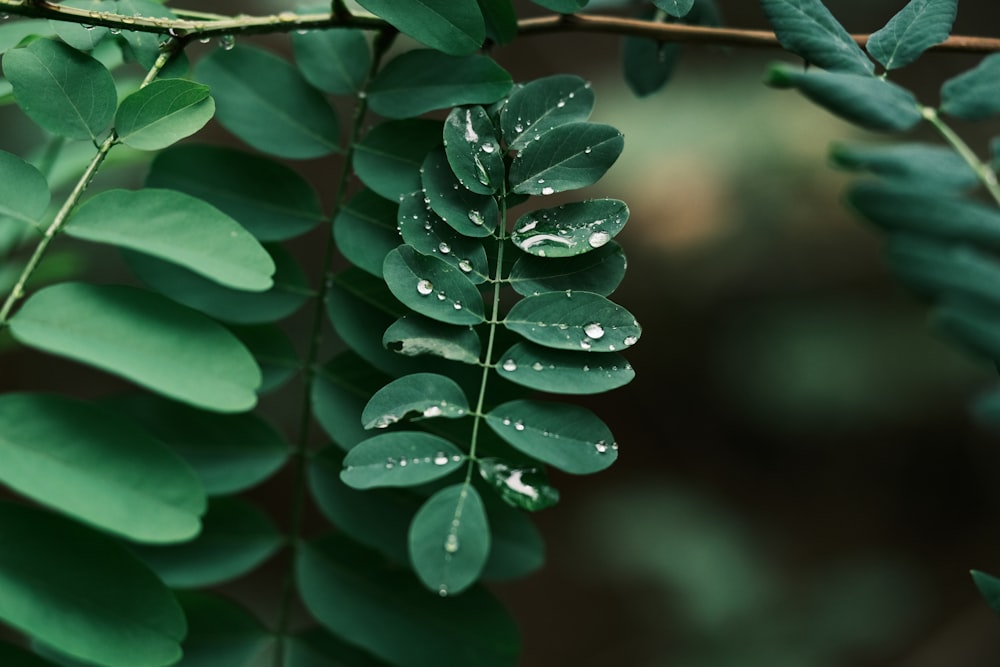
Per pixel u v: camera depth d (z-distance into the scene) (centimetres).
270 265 72
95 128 74
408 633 79
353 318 79
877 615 272
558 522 302
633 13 92
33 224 72
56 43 74
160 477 70
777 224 291
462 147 73
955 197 77
